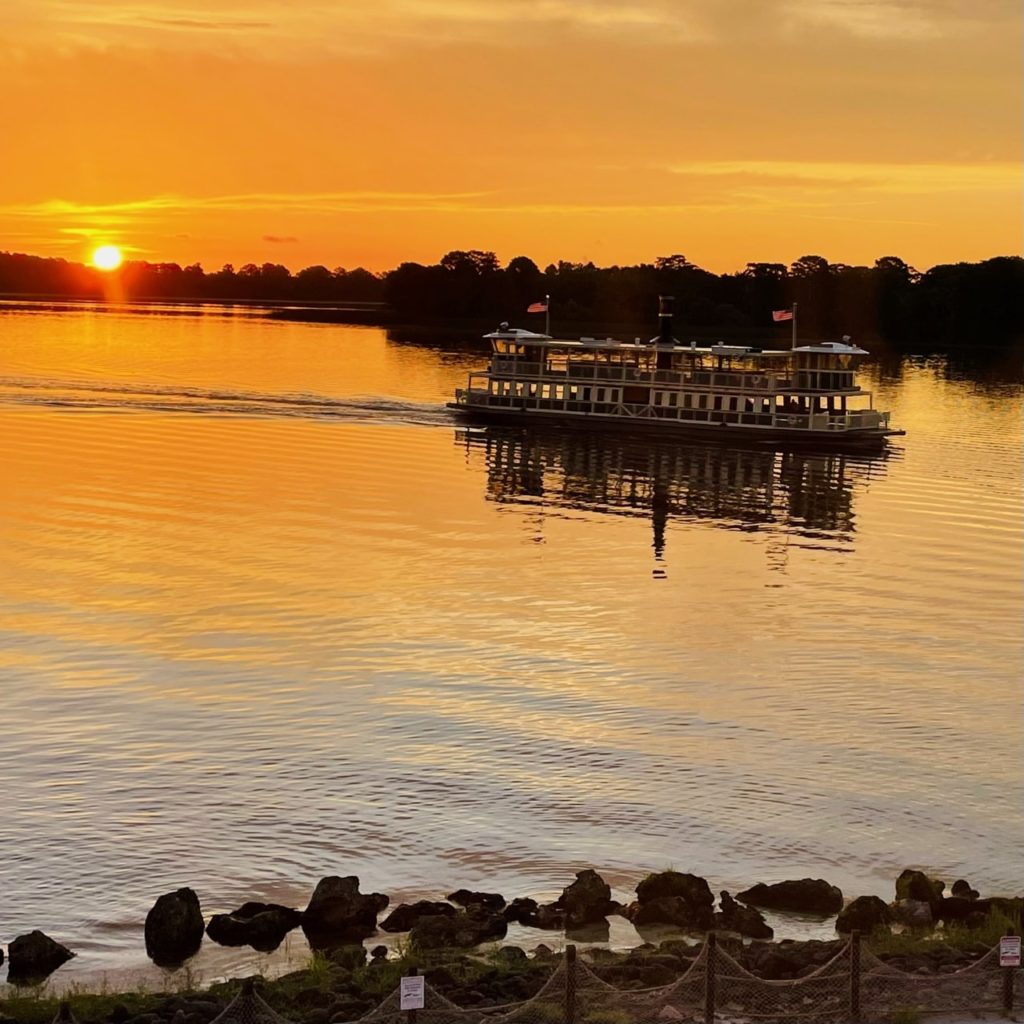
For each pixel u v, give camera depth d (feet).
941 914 169.48
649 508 458.09
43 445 533.14
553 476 513.04
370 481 486.38
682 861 190.39
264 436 579.07
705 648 293.23
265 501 441.27
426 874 185.16
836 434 588.50
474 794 210.18
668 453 570.05
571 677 269.64
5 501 424.46
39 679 255.91
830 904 175.01
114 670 262.88
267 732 232.94
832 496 482.28
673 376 620.08
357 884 171.83
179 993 143.23
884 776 221.05
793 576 363.56
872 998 135.74
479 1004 137.69
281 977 149.28
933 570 372.38
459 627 303.68
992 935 158.20
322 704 248.32
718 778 218.59
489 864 188.14
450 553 380.37
